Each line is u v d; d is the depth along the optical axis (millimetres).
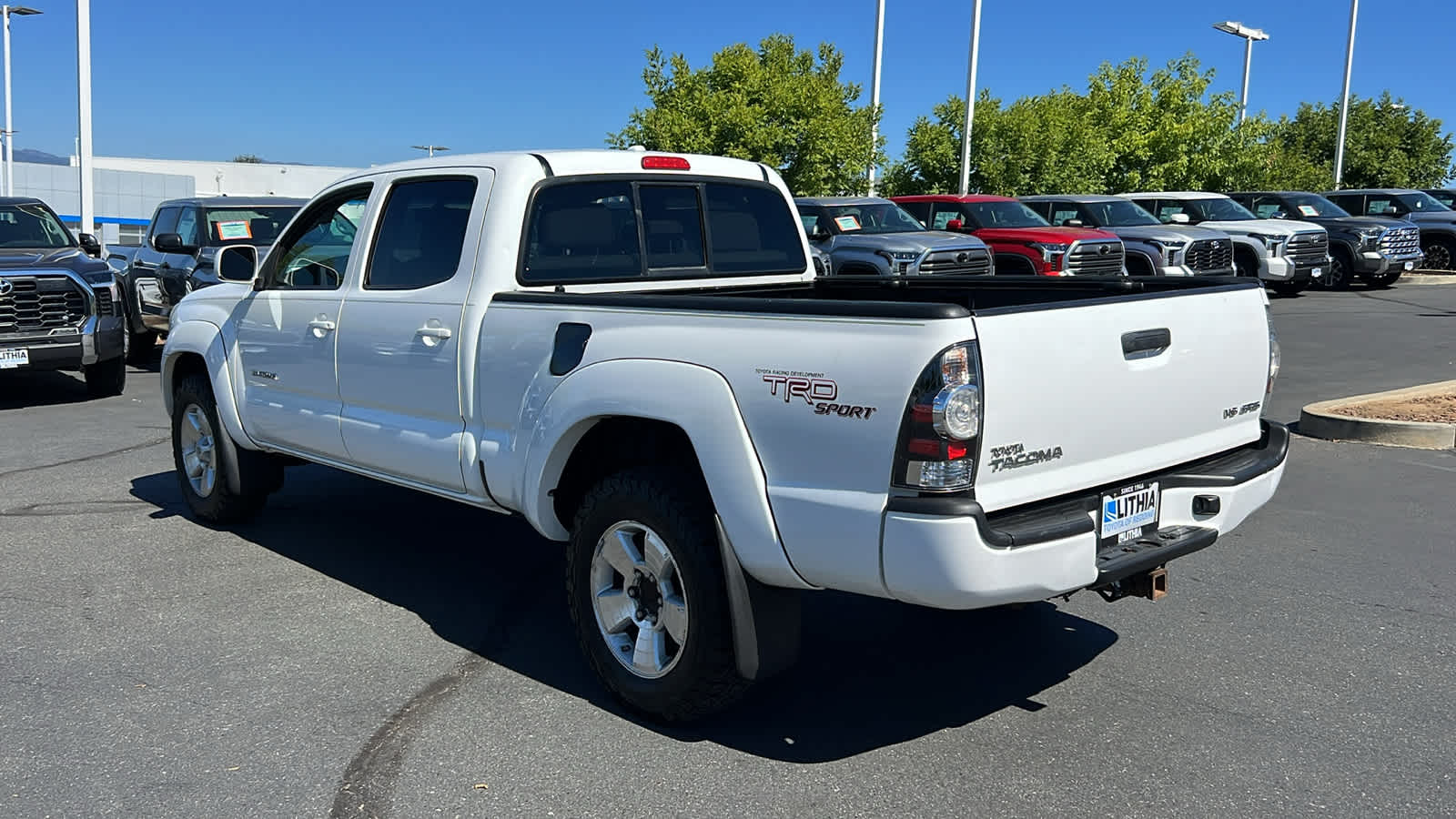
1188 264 17984
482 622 5078
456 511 6992
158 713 4105
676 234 5297
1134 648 4781
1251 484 4148
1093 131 27125
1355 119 43969
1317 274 20297
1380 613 5156
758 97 22406
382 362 5047
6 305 10602
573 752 3838
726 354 3643
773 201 5801
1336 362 13102
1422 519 6680
